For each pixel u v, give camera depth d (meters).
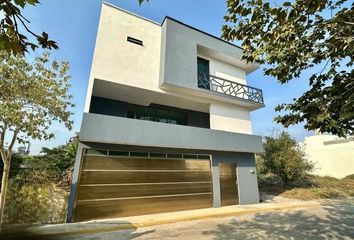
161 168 8.05
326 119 2.55
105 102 9.54
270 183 15.02
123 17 8.84
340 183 14.94
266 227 6.14
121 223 6.21
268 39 3.17
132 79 8.30
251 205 9.45
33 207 7.02
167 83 8.47
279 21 2.84
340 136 2.58
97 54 7.79
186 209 8.16
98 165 6.89
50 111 6.40
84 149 6.77
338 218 7.05
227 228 6.11
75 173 6.47
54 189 8.65
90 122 6.54
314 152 19.91
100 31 8.13
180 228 6.15
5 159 5.89
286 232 5.62
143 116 10.49
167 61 8.72
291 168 12.57
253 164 10.71
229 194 9.54
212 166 9.31
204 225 6.46
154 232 5.77
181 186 8.32
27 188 8.25
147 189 7.58
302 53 3.11
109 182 6.95
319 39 2.98
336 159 18.39
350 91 2.52
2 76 5.59
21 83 5.80
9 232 5.41
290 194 11.94
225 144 9.28
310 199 10.94
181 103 10.62
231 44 11.34
